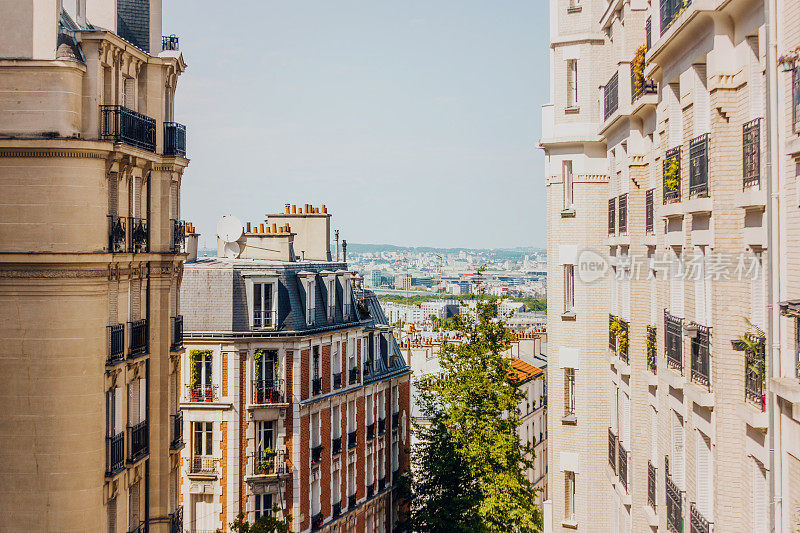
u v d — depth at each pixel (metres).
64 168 31.12
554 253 44.72
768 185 18.69
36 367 31.03
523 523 58.91
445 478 61.59
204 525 53.00
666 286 27.98
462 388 60.31
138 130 35.22
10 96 31.11
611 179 39.56
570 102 44.50
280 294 54.97
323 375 58.25
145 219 37.47
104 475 32.62
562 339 44.12
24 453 31.06
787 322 18.42
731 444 21.23
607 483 42.84
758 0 19.50
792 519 17.97
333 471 59.62
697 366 23.72
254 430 53.62
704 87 23.78
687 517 25.23
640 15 33.31
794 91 17.50
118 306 34.59
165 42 39.28
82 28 34.72
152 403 38.16
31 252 30.83
